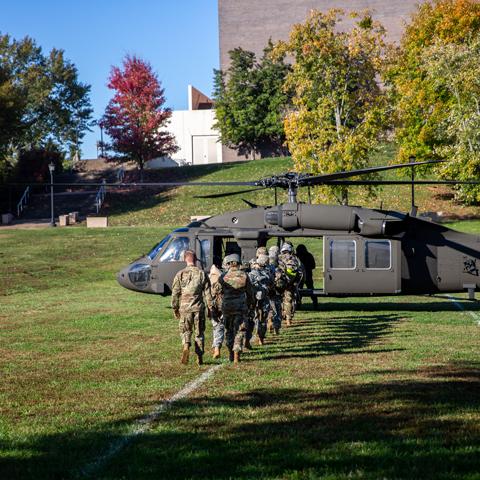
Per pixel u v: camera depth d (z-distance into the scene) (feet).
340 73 139.33
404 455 19.75
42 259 114.11
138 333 49.75
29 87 245.24
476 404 25.70
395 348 40.32
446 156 155.94
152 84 219.82
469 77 140.77
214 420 24.47
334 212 60.90
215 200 193.36
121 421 24.84
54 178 226.99
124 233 145.79
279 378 31.96
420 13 180.86
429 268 61.87
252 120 260.01
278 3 287.07
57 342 46.09
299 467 19.12
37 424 24.73
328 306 68.44
